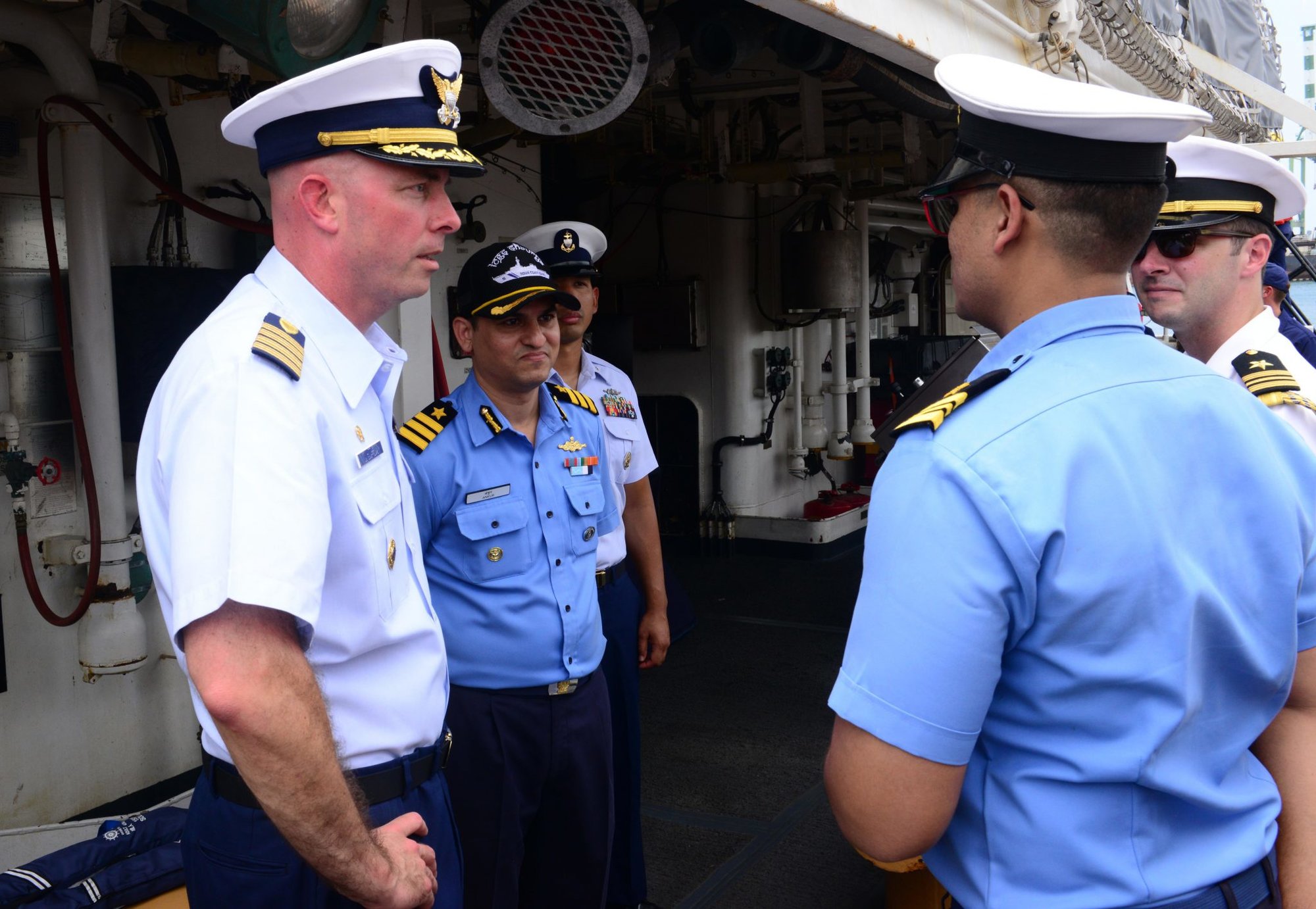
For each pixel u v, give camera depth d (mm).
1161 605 1019
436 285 4293
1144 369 1094
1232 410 1112
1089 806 1048
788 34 3055
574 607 2248
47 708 3119
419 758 1518
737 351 7180
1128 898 1041
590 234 3090
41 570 3084
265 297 1383
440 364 3268
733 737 4145
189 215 3400
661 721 4320
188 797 2787
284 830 1184
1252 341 2012
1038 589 1015
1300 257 2803
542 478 2258
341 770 1231
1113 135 1055
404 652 1483
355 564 1376
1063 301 1116
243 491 1185
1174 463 1055
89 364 2914
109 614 3020
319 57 2068
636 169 6527
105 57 2668
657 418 7410
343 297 1426
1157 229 1985
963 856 1129
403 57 1363
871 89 3381
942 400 1129
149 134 3279
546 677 2205
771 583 6621
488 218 4559
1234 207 1956
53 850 2713
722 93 5301
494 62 2289
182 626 1163
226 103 3502
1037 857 1062
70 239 2863
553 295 2201
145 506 1344
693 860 3160
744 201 7102
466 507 2176
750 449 7352
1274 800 1163
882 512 1081
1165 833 1070
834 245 6945
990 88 1101
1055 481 1008
